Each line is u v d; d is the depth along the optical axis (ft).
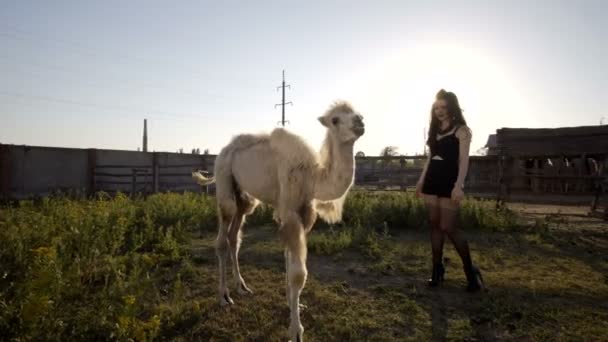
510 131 54.39
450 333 11.67
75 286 12.63
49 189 50.01
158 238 21.38
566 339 11.18
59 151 51.29
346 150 12.06
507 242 22.98
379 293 14.83
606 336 11.34
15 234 16.98
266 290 15.30
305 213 13.16
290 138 12.98
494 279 16.30
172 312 12.62
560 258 19.53
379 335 11.53
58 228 20.03
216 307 13.62
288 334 11.74
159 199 32.99
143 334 9.86
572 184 50.49
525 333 11.53
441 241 15.33
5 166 46.68
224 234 14.97
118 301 11.84
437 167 14.78
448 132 14.62
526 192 50.47
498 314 12.78
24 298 10.35
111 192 52.31
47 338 9.27
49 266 11.59
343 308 13.47
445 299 14.21
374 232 24.13
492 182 53.01
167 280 16.17
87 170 53.72
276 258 19.80
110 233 20.54
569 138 51.49
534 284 15.57
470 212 27.63
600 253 20.45
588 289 15.06
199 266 18.43
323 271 17.60
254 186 14.53
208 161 60.18
